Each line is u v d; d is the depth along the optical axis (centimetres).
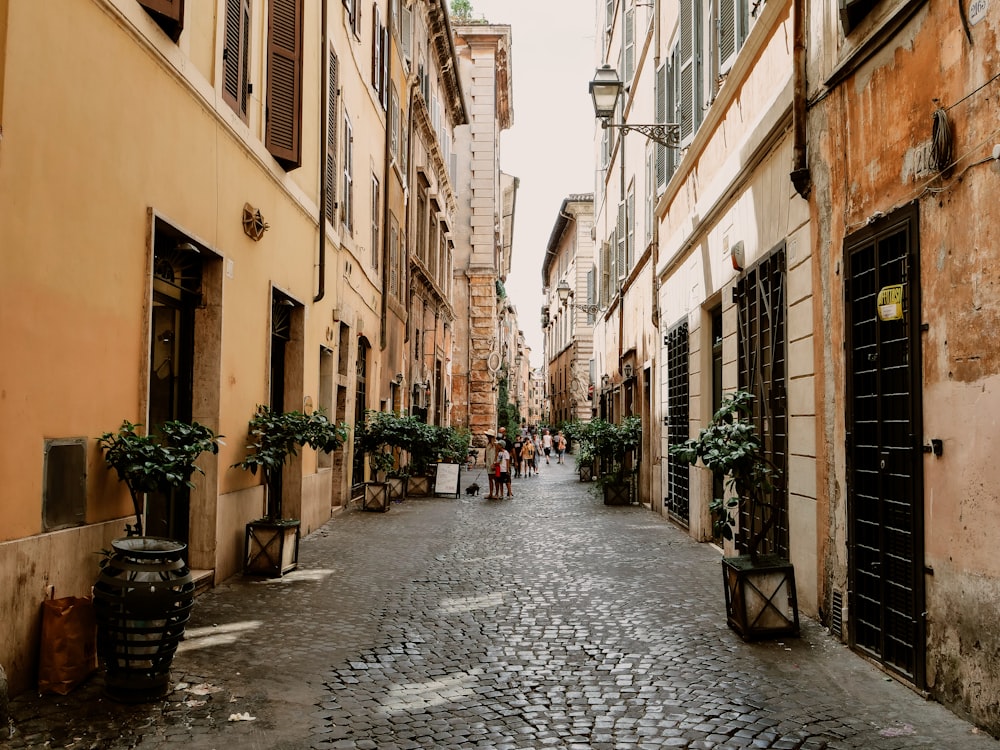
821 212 682
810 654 601
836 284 651
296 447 1184
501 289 4453
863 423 602
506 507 1731
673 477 1430
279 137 1036
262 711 475
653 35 1619
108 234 590
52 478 516
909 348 524
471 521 1455
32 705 467
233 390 882
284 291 1091
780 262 799
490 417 3938
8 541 468
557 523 1434
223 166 846
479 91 4012
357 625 685
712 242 1127
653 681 541
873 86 585
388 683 535
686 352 1334
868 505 596
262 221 952
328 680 537
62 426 528
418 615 725
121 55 610
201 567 823
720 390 1166
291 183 1111
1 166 462
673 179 1382
